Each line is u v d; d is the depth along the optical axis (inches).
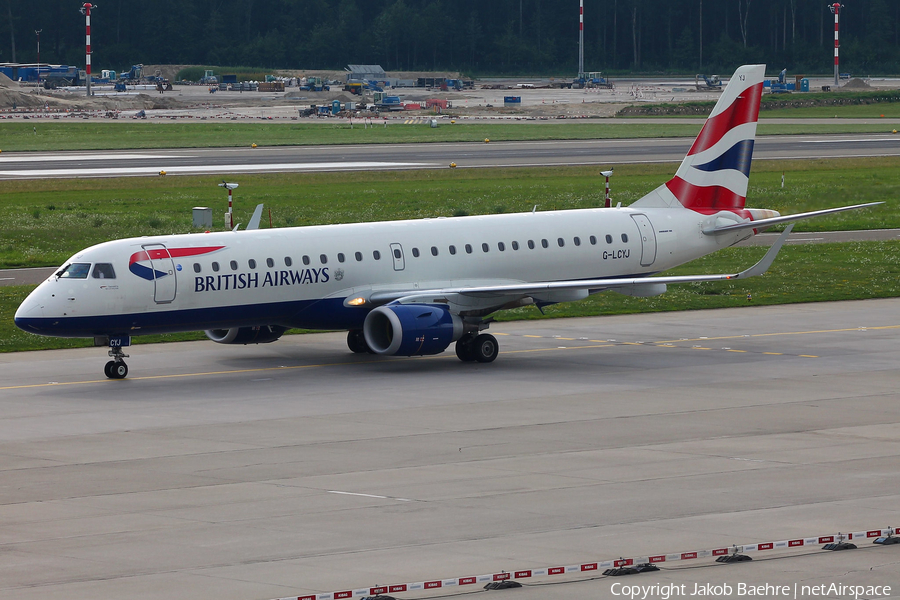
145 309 5708.7
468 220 6712.6
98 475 3944.4
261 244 6043.3
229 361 6378.0
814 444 4313.5
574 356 6437.0
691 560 2942.9
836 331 7135.8
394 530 3250.5
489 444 4365.2
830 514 3358.8
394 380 5772.6
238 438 4507.9
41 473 3973.9
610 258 6993.1
